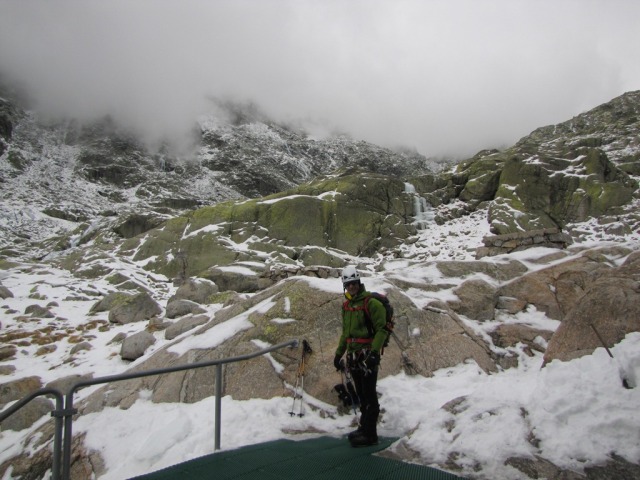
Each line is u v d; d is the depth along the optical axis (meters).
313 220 21.89
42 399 6.64
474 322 7.79
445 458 3.76
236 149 92.06
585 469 3.27
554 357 5.06
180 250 20.11
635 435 3.42
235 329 6.41
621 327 4.68
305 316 6.33
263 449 4.27
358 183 24.23
